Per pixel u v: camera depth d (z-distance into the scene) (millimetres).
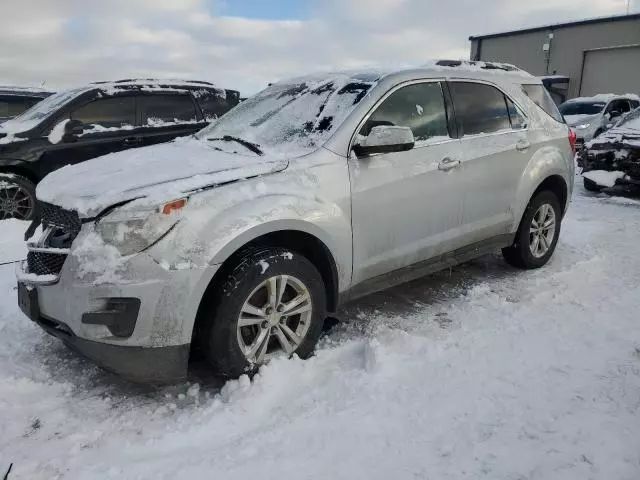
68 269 2781
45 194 3236
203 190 2881
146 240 2701
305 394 2986
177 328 2762
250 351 3064
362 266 3559
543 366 3217
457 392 2953
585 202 8430
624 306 4098
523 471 2340
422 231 3889
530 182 4680
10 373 3213
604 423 2652
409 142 3428
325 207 3262
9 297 4336
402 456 2455
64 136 6598
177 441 2611
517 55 30734
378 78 3826
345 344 3553
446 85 4168
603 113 15016
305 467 2393
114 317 2691
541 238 5059
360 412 2787
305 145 3488
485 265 5234
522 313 4004
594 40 26969
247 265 2941
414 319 3982
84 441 2613
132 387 3119
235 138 3834
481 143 4273
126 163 3389
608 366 3203
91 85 7000
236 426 2730
